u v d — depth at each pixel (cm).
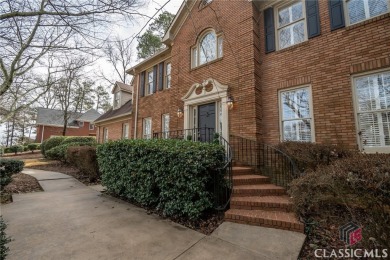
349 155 414
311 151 444
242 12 670
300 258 261
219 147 440
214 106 726
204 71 756
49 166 1145
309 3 571
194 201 390
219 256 262
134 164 490
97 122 1477
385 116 440
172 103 866
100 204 494
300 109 560
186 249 281
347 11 514
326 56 524
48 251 272
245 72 631
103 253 269
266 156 576
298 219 334
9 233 324
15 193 595
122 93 1446
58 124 2634
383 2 471
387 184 207
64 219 389
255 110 595
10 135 2972
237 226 346
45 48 415
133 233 331
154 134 899
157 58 1059
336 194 276
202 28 793
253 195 434
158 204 437
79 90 2078
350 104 477
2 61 451
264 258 257
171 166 409
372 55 459
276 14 648
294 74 574
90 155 779
